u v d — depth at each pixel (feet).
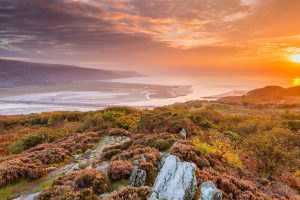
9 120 158.40
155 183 38.99
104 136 79.56
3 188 44.86
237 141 90.27
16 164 51.42
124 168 43.83
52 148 65.41
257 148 72.33
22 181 47.55
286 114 205.57
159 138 62.39
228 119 152.05
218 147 64.59
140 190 37.01
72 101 644.69
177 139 60.85
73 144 71.10
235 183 43.75
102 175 42.19
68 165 55.52
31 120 156.56
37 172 49.29
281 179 65.05
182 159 47.16
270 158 68.03
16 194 42.45
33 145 80.69
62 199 36.40
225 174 46.52
